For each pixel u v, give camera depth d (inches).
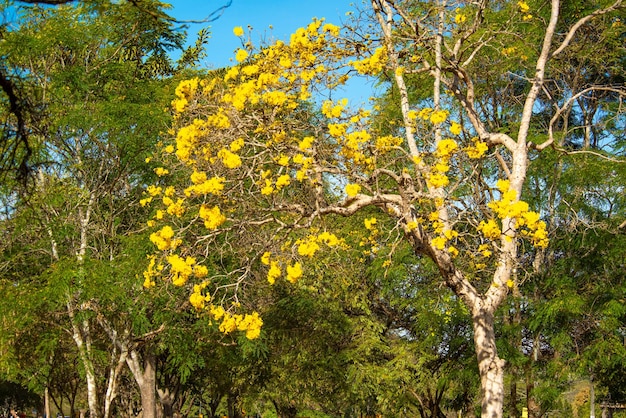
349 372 601.6
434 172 287.1
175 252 397.4
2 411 1174.3
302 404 821.9
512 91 562.3
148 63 616.4
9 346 422.6
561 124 608.1
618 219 510.3
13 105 154.6
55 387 796.6
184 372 491.2
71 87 457.7
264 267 533.6
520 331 520.4
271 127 307.3
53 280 406.6
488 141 340.2
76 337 464.1
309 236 295.9
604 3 514.0
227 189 317.4
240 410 992.9
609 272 510.9
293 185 334.6
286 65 314.7
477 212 313.9
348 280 567.5
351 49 338.0
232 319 281.6
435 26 377.4
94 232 484.1
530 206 525.7
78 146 479.2
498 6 539.8
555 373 506.9
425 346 576.4
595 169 496.1
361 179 302.5
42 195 425.7
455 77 363.6
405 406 625.0
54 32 438.0
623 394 599.2
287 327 620.1
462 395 656.4
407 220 300.2
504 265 303.3
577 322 512.1
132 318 454.3
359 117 305.3
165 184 498.6
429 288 534.9
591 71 570.9
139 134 464.8
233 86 326.3
